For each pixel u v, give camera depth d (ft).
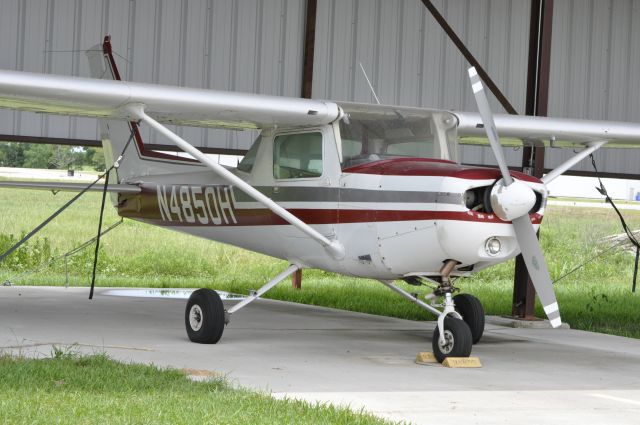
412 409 40.78
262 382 46.44
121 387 41.29
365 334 71.72
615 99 119.34
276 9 107.14
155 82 102.99
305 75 107.14
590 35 117.80
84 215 203.41
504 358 61.00
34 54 98.73
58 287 107.65
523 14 116.06
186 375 46.34
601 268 172.65
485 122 56.03
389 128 63.77
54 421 34.12
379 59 111.55
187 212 77.25
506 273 155.94
